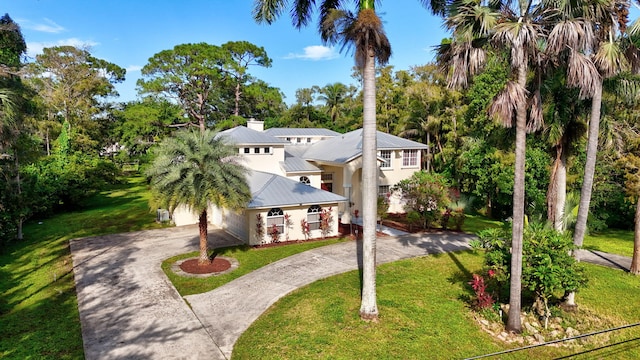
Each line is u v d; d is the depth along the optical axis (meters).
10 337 10.35
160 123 44.22
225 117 53.44
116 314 11.82
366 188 11.12
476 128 29.03
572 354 10.10
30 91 16.47
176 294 13.40
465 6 10.43
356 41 10.60
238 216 20.98
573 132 16.44
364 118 11.04
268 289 13.78
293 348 9.77
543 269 10.77
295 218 20.78
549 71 11.83
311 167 27.50
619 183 24.38
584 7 9.86
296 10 12.48
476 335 10.73
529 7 10.33
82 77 47.38
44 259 17.64
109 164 33.47
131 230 23.33
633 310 12.38
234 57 49.03
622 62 11.91
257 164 26.16
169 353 9.63
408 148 28.70
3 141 14.07
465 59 10.44
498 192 26.92
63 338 10.31
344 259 17.28
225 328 10.95
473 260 17.06
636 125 21.03
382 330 10.70
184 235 21.95
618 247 20.16
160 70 43.38
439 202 22.41
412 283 14.21
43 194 26.31
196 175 15.33
